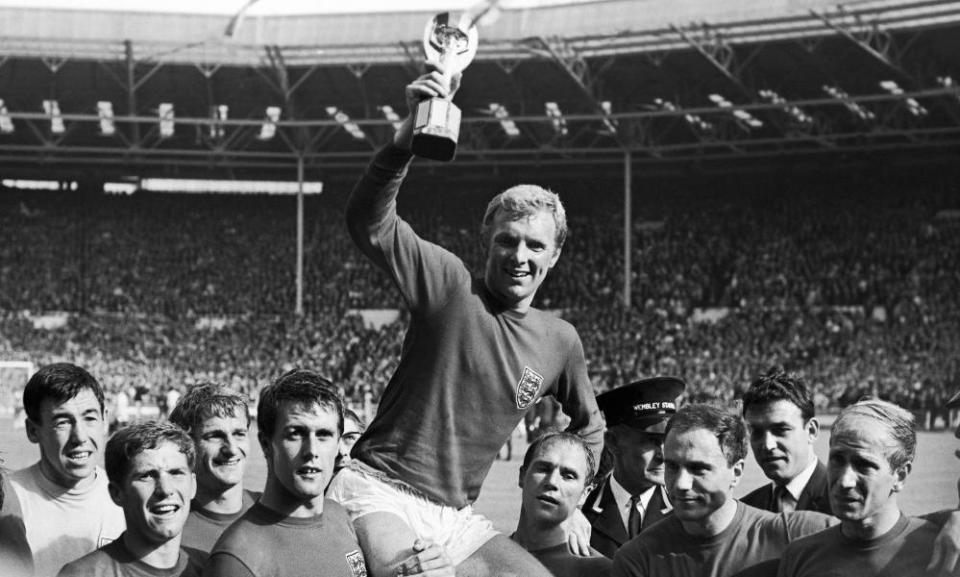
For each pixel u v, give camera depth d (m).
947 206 51.59
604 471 6.36
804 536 4.47
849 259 50.12
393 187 4.15
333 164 57.75
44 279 55.09
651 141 51.53
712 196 56.78
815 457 5.97
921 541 4.22
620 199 57.94
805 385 5.83
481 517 4.56
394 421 4.41
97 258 56.50
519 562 4.36
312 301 54.09
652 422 5.87
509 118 46.56
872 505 4.20
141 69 47.62
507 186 59.41
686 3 40.97
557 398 4.96
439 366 4.33
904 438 4.23
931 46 41.41
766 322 47.16
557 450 5.05
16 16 44.03
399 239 4.27
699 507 4.58
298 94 50.97
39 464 5.57
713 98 48.69
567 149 52.50
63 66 47.12
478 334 4.34
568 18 42.81
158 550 4.71
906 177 53.91
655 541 4.78
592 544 6.11
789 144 53.28
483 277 4.52
